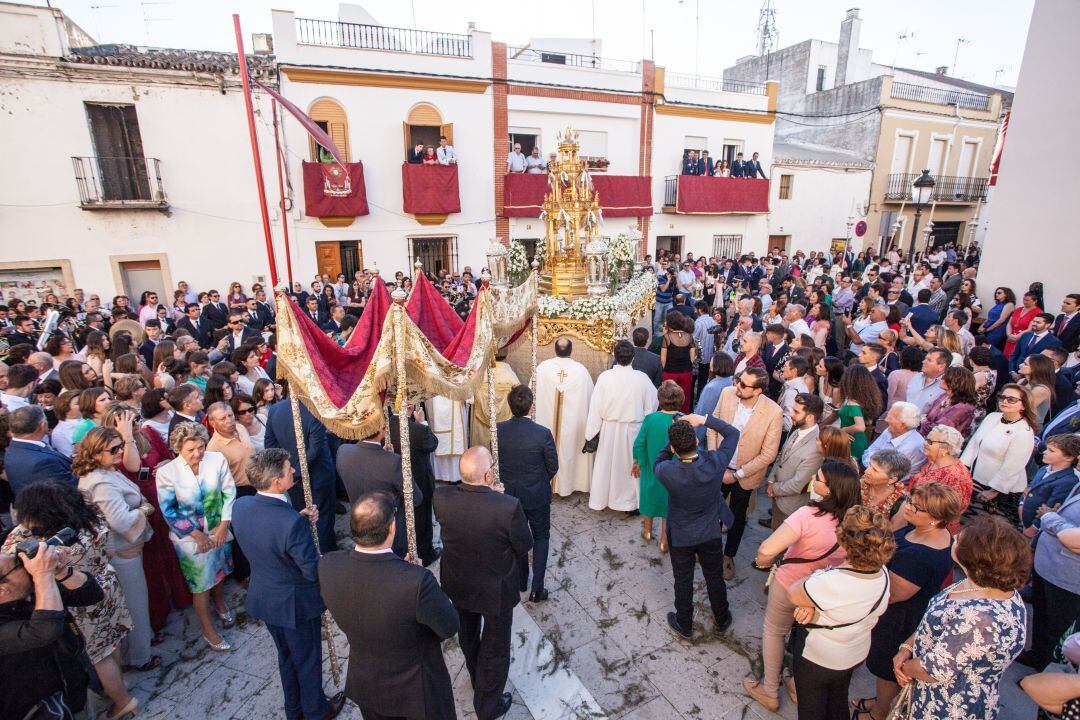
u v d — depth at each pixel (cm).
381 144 1513
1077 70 816
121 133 1285
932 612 240
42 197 1234
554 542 529
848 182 2242
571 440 589
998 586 223
